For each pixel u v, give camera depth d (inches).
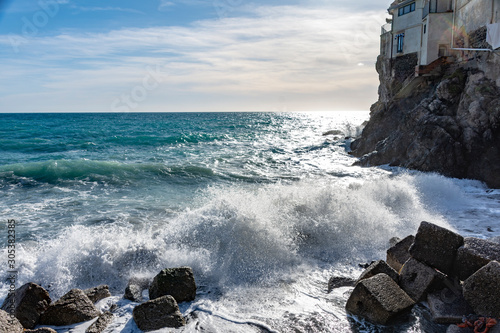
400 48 1145.4
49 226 383.9
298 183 645.3
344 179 713.0
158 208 466.6
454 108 772.0
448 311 194.9
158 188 608.1
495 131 678.5
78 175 676.7
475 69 772.0
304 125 3073.3
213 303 223.0
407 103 1018.7
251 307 217.2
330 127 2770.7
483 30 758.5
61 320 209.2
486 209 447.8
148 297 236.4
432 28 981.8
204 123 3179.1
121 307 222.4
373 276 213.0
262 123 3383.4
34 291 215.3
